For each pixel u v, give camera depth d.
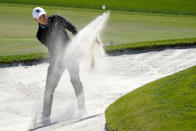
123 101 22.19
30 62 37.72
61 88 32.28
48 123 24.58
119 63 38.00
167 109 18.64
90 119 21.89
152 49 41.56
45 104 25.06
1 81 33.53
